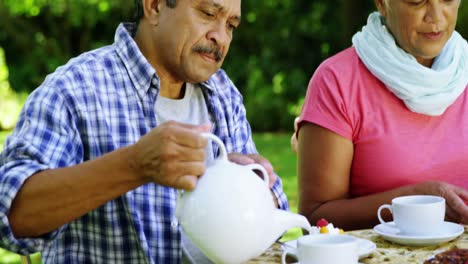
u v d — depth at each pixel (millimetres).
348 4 9938
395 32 2121
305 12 12055
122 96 1769
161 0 1795
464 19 9898
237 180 1378
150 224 1729
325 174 2127
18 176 1415
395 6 2082
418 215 1628
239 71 12227
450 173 2141
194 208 1368
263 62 12086
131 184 1401
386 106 2135
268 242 1410
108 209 1695
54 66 12406
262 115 11734
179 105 1890
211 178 1379
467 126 2164
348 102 2127
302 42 12070
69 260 1710
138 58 1794
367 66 2146
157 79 1796
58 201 1409
